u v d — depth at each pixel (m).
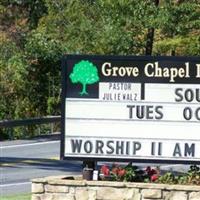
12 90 71.00
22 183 39.69
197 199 25.42
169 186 25.59
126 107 26.89
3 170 44.69
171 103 26.69
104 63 26.97
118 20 49.56
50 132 66.44
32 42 74.19
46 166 46.53
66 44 65.81
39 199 26.56
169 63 26.70
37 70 73.38
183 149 26.64
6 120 64.50
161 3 49.41
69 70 27.08
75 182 26.33
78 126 27.05
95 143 26.98
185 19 50.81
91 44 56.06
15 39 81.19
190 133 26.61
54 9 76.44
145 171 27.33
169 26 49.94
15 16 89.69
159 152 26.75
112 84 26.94
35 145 57.81
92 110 27.00
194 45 53.66
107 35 50.34
